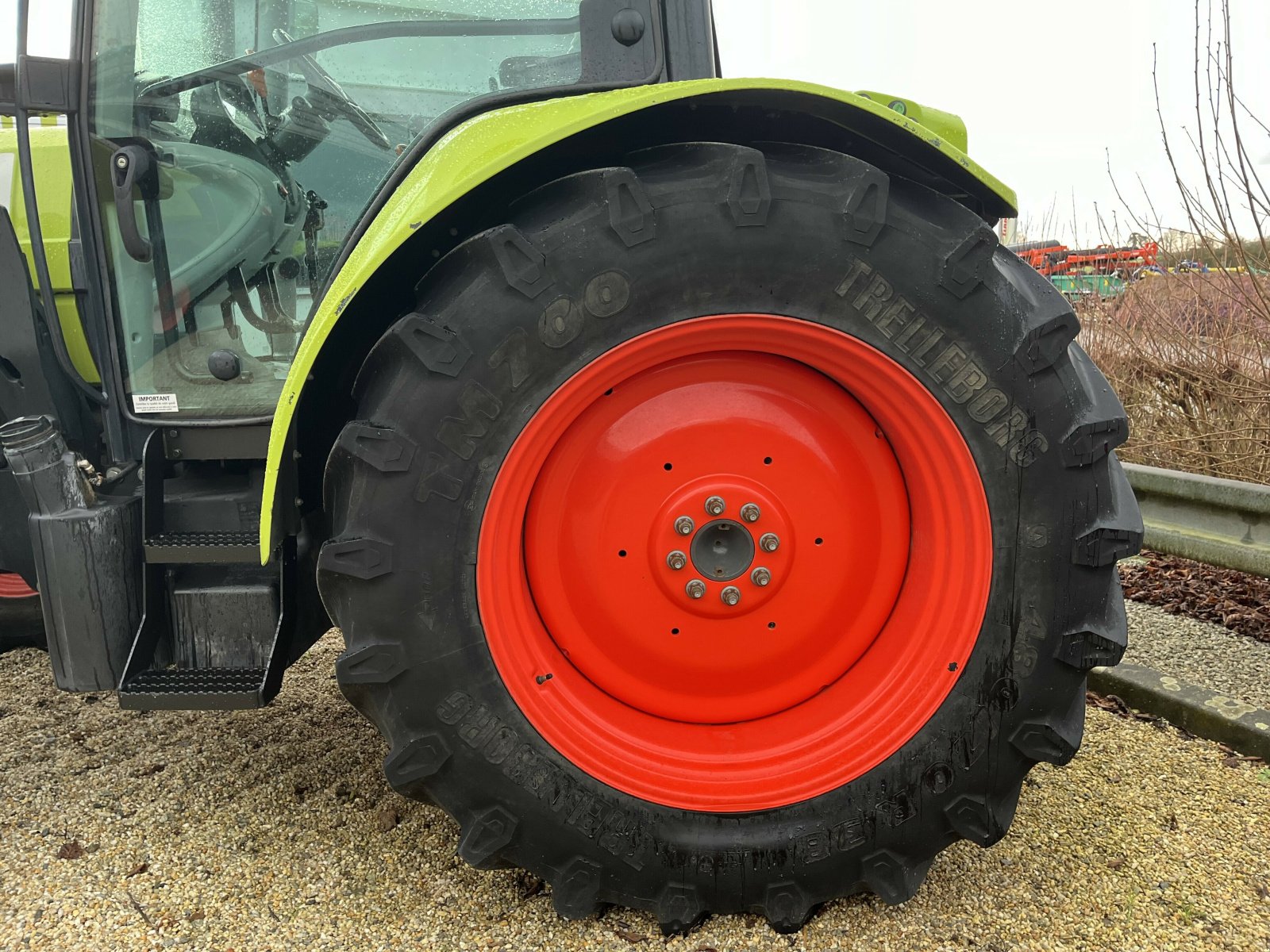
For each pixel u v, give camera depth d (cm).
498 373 140
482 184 148
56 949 156
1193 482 273
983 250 144
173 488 195
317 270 196
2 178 232
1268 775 207
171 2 187
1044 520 151
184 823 195
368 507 141
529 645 155
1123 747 221
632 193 138
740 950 155
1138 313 446
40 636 275
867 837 156
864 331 146
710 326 145
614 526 158
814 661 167
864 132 152
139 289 193
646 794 154
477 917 163
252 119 191
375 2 187
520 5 184
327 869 178
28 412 200
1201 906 163
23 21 182
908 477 162
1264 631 291
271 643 181
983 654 154
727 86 138
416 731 147
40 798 206
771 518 158
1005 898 166
